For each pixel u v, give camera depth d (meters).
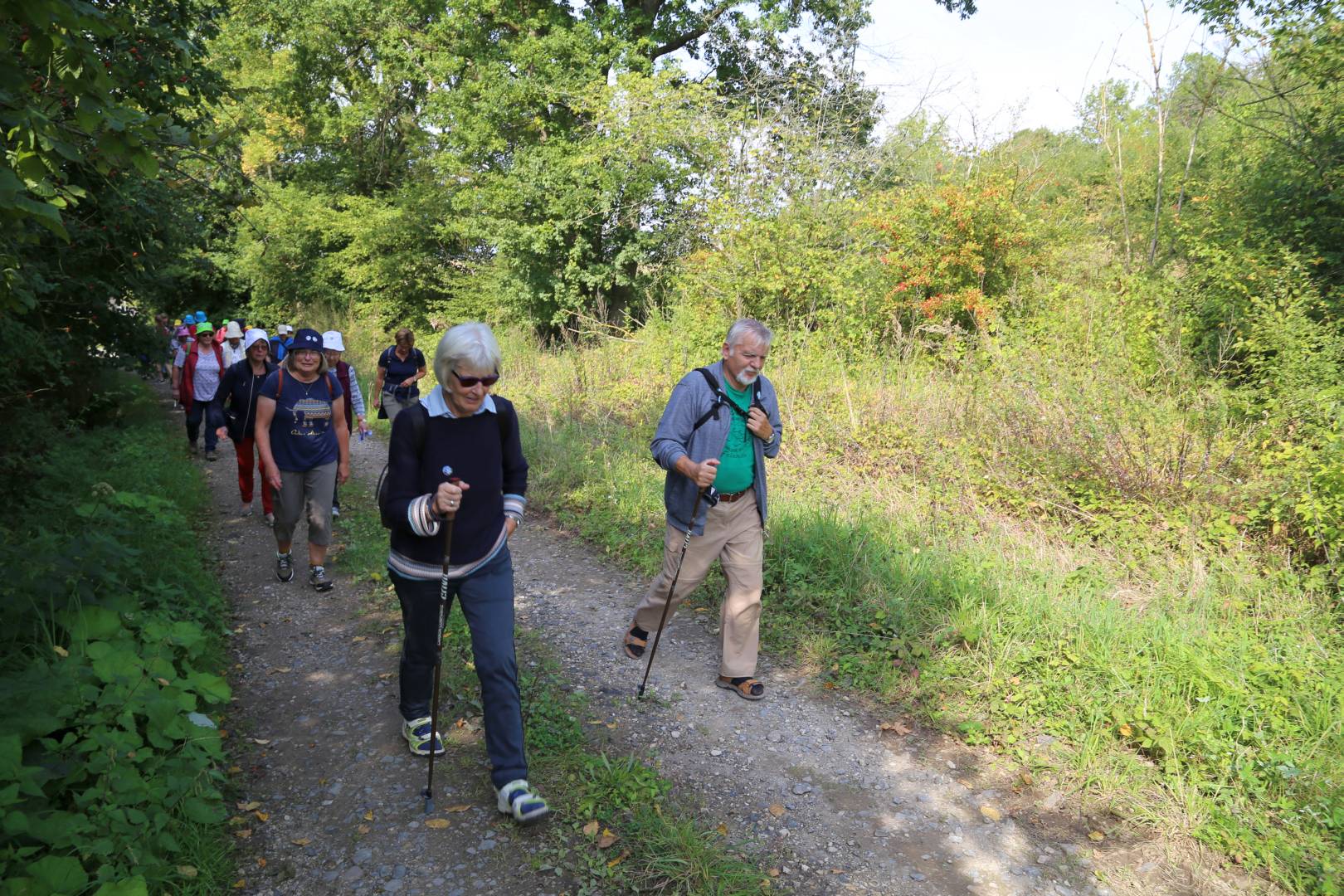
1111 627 4.42
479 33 17.91
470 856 3.00
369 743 3.71
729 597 4.23
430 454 3.12
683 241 16.38
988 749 3.78
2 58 2.63
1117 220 14.71
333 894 2.81
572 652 4.70
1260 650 4.16
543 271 17.27
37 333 7.39
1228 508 5.75
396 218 20.80
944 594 5.03
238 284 24.75
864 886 2.95
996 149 12.49
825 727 3.98
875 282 12.51
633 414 10.47
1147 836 3.19
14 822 2.44
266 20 20.23
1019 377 7.71
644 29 18.61
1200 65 12.56
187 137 4.02
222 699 3.57
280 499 5.52
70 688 2.98
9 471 6.38
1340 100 9.21
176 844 2.77
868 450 7.66
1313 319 7.91
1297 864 2.93
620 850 3.05
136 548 4.85
